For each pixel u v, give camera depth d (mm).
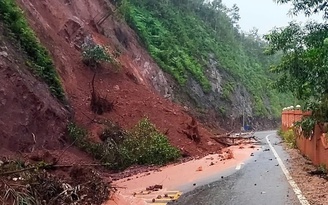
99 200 7957
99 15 27891
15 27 15133
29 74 13930
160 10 49031
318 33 11852
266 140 28281
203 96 44188
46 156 11562
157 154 15719
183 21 56750
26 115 12570
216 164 14000
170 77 37719
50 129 13492
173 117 21672
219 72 54969
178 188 9727
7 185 6375
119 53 26375
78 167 9055
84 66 21641
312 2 11664
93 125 16312
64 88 17078
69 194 7332
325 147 11016
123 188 9531
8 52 13398
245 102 59844
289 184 9328
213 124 41375
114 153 14258
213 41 62531
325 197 7645
